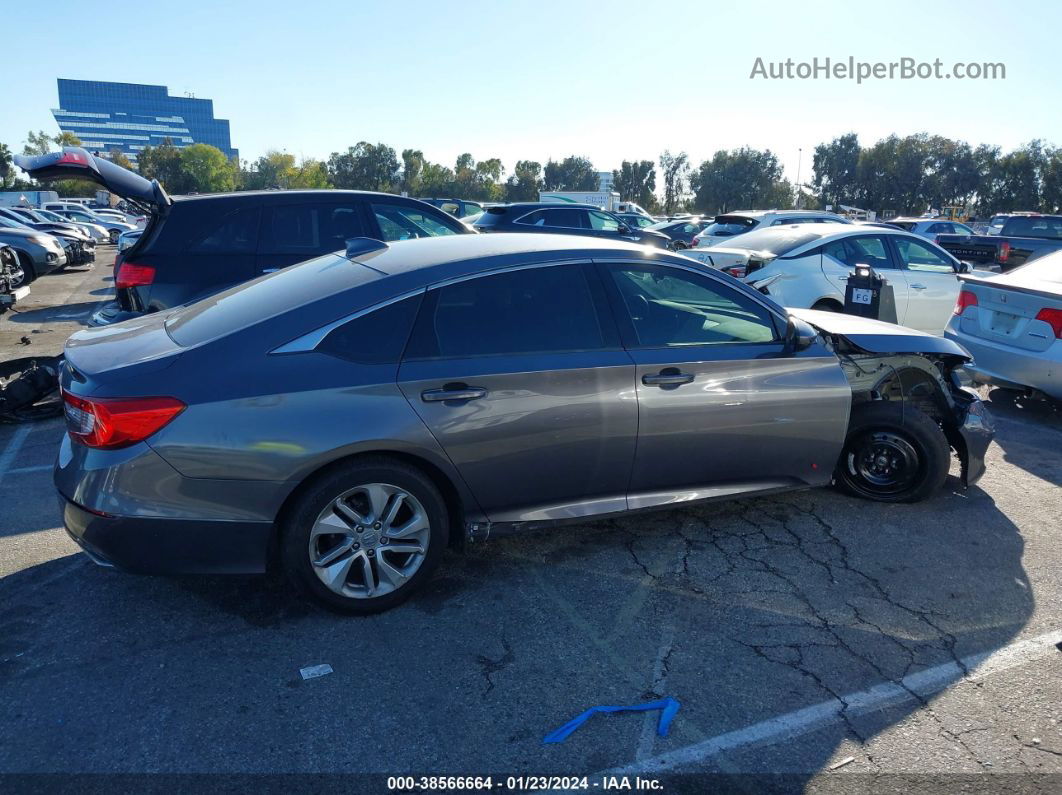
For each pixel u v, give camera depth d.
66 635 3.18
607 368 3.57
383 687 2.88
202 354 3.10
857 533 4.23
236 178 94.69
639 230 15.66
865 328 4.68
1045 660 3.10
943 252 9.15
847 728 2.69
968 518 4.45
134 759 2.50
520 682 2.92
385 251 3.85
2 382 6.46
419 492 3.32
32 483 4.84
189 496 2.99
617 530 4.22
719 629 3.29
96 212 41.12
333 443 3.09
